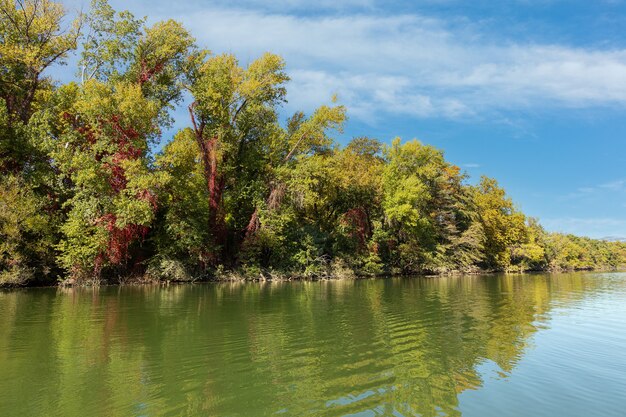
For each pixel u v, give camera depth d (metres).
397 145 42.97
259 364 7.95
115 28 27.73
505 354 8.84
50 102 26.33
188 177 29.48
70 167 23.69
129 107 24.50
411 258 43.72
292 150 34.50
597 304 17.67
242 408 5.79
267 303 16.97
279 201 31.92
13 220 21.09
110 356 8.46
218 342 9.78
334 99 34.31
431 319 13.22
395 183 42.25
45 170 24.95
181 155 27.48
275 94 33.34
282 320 12.84
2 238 21.67
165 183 25.48
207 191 32.53
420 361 8.23
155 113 26.20
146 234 28.28
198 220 29.28
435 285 28.73
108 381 6.89
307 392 6.44
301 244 34.47
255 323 12.26
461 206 52.84
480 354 8.80
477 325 12.21
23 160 24.84
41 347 9.16
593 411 5.82
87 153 24.41
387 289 24.70
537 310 15.56
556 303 17.98
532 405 5.99
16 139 23.94
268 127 33.72
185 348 9.18
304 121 36.28
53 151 23.73
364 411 5.69
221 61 30.38
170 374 7.30
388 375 7.33
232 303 16.92
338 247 38.31
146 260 27.39
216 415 5.54
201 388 6.59
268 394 6.33
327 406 5.87
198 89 30.09
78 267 23.78
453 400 6.15
